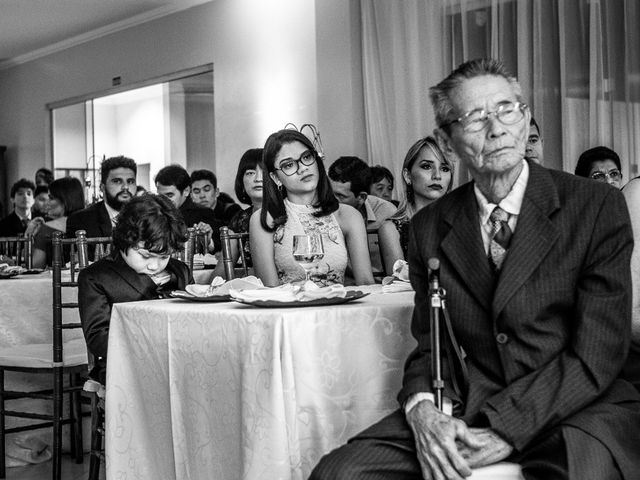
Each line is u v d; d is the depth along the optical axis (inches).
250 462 81.0
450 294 73.9
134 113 369.4
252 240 134.7
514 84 73.5
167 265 119.0
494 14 245.9
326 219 133.2
